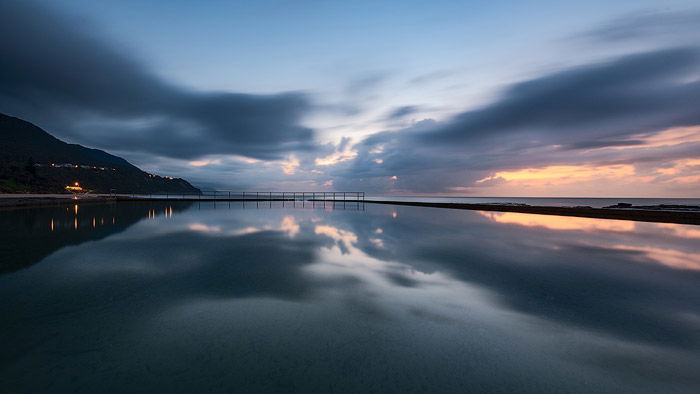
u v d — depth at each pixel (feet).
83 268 16.39
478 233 30.96
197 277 14.99
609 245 24.67
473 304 11.84
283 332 9.39
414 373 7.44
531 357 8.14
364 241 25.49
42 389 6.65
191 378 7.13
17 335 8.94
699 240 27.53
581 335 9.38
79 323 9.82
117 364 7.61
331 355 8.17
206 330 9.45
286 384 7.00
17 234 27.63
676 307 11.64
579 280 15.07
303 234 29.19
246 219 43.83
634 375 7.33
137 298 12.09
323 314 10.76
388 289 13.47
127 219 42.50
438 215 54.24
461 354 8.27
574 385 6.97
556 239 27.45
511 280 14.96
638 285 14.33
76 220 39.99
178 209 66.90
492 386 6.96
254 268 16.72
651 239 27.99
